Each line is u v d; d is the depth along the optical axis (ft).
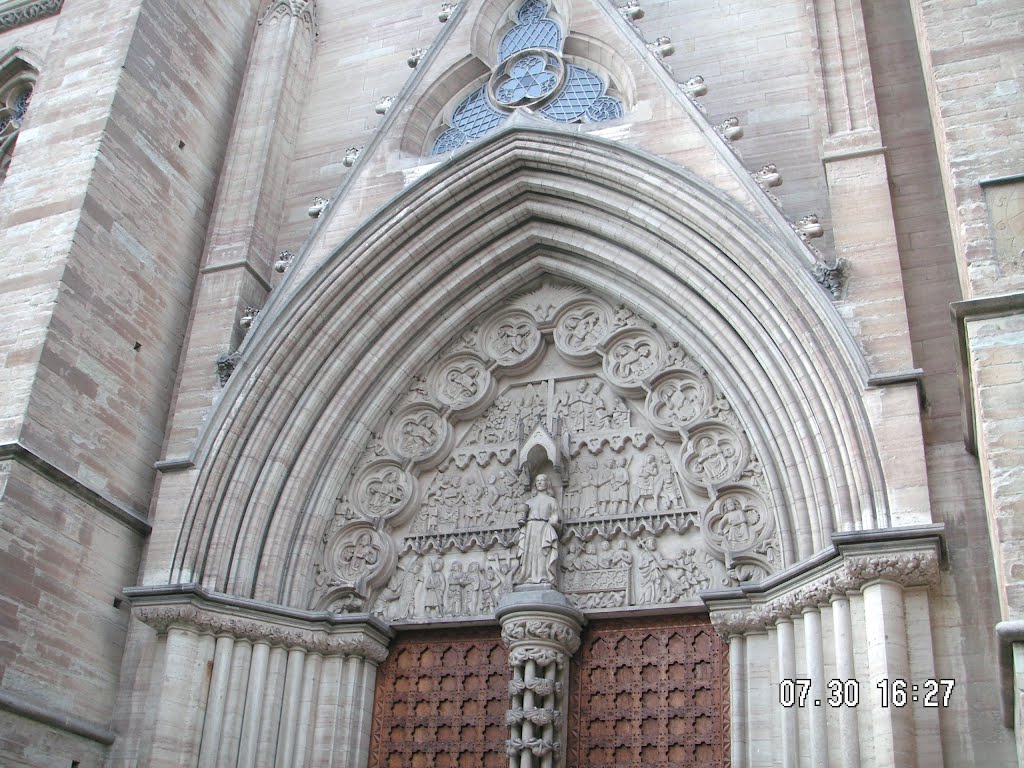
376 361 60.80
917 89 56.59
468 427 61.00
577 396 59.57
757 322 52.47
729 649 50.29
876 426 46.21
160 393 61.46
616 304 60.29
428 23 72.74
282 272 63.26
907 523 44.09
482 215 61.21
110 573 55.52
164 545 55.21
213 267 63.31
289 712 53.57
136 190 62.13
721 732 50.26
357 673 55.11
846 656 43.93
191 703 52.37
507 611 52.75
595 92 64.39
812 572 46.21
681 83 62.49
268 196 66.64
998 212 41.63
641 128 58.08
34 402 53.11
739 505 52.80
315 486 58.90
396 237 60.49
